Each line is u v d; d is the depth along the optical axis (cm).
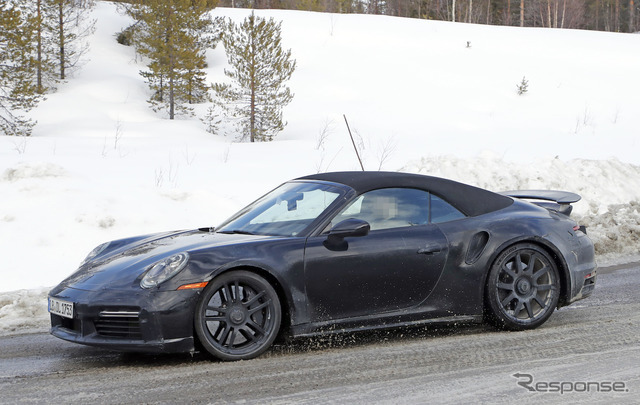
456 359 714
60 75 5309
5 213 1458
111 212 1490
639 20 14012
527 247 845
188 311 696
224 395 601
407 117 4747
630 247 1490
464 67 5988
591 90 5447
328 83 5519
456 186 862
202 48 5616
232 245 739
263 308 738
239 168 2464
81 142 3142
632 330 832
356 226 752
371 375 658
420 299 802
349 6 11438
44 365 730
